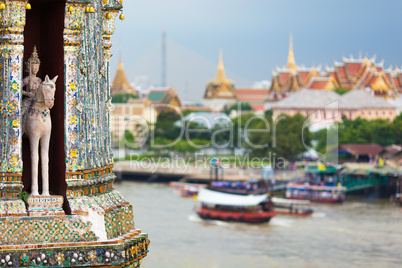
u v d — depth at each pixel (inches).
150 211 4512.8
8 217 448.8
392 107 7534.5
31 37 481.1
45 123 463.8
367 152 6190.9
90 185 471.2
